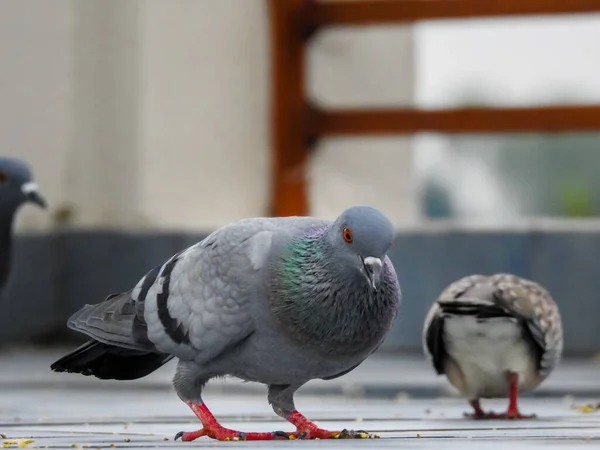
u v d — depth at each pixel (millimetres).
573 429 7176
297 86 15664
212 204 16172
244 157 16547
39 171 15781
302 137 15641
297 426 6715
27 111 15852
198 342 6438
